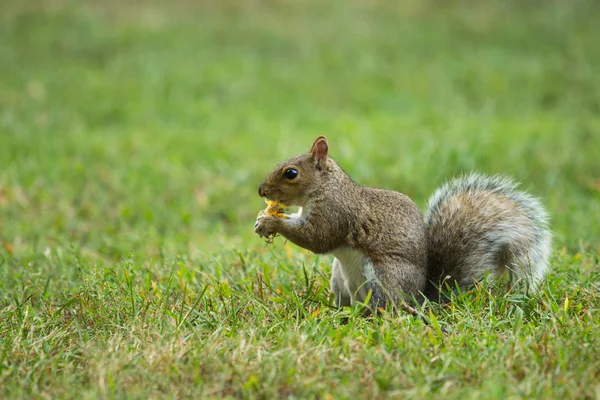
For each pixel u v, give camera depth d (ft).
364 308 26.86
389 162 51.98
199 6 104.53
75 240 37.78
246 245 34.09
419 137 57.77
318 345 21.81
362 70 81.82
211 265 30.78
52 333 23.39
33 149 55.83
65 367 21.24
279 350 21.33
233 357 21.08
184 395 19.61
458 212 28.12
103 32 92.53
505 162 50.29
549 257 29.89
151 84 75.61
